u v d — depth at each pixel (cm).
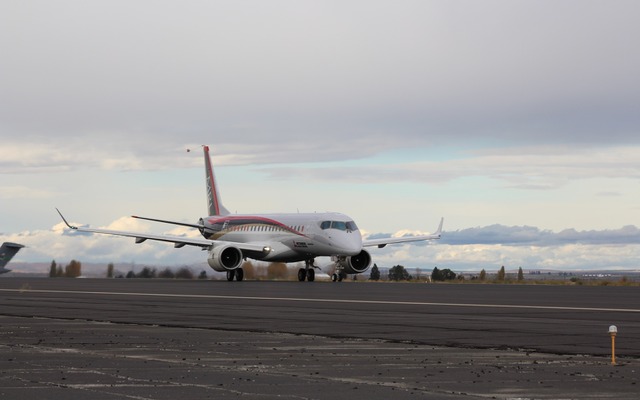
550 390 1400
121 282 7194
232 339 2228
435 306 3553
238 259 7138
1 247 6912
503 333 2367
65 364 1716
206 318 2928
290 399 1311
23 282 7162
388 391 1388
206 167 8881
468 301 3931
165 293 4800
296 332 2419
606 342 2123
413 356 1861
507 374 1580
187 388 1412
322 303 3781
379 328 2530
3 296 4491
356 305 3631
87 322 2792
